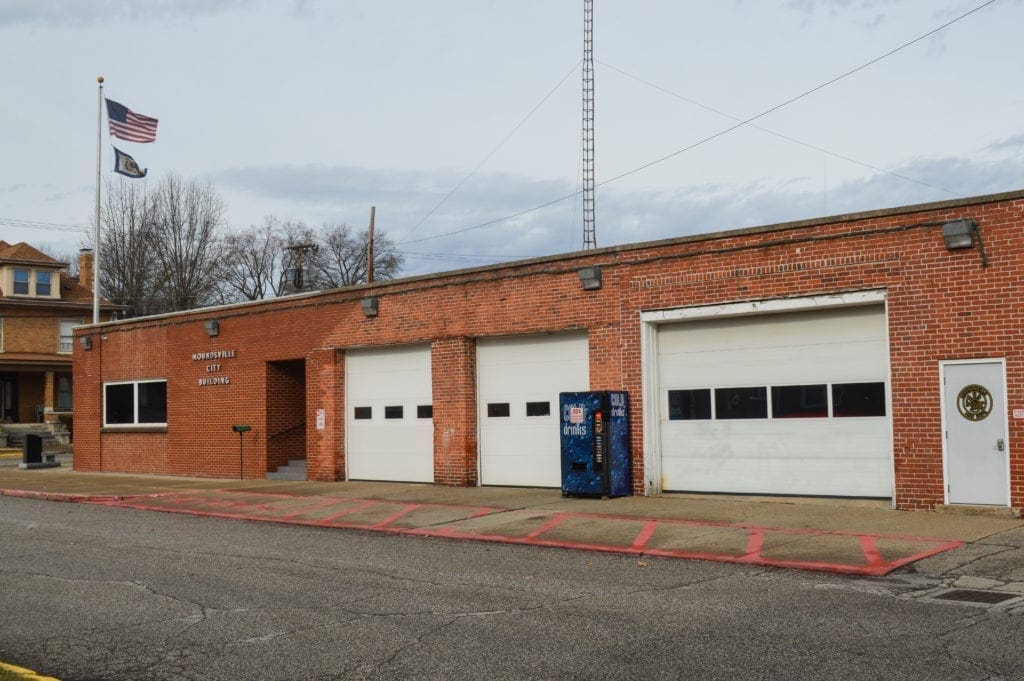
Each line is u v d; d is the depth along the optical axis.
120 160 34.12
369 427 22.41
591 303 18.33
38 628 8.58
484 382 20.22
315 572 11.11
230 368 25.19
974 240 14.22
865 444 15.53
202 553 12.66
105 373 28.73
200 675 7.05
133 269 59.88
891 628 7.93
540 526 14.40
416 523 15.16
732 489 16.88
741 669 6.84
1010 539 12.01
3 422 51.75
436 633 8.09
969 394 14.23
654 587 9.92
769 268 16.16
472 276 20.12
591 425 17.38
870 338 15.52
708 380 17.20
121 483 23.80
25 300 51.53
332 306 22.88
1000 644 7.36
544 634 7.97
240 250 72.56
